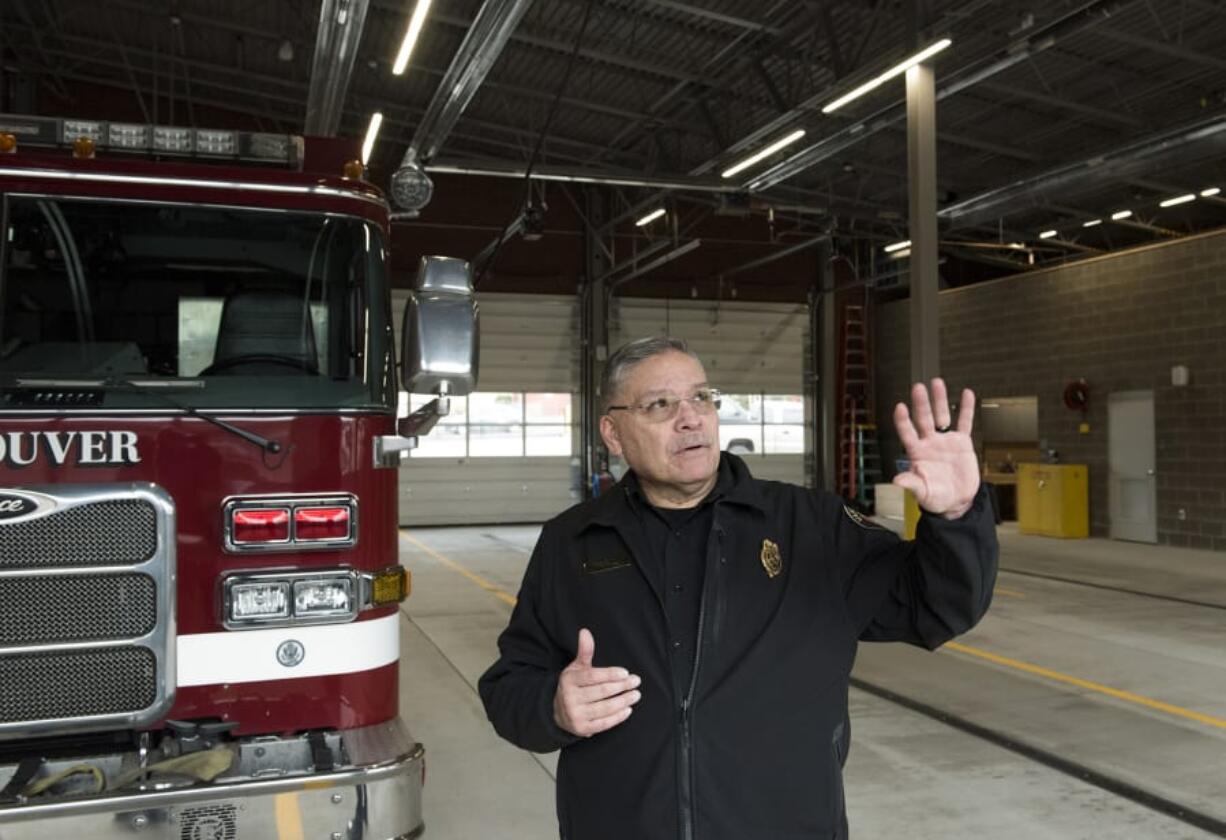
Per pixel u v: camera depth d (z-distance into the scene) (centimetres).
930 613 177
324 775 285
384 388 344
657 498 192
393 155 1938
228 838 275
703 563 186
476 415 2078
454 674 714
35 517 294
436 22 1289
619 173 1399
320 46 956
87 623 298
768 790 173
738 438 2250
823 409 2292
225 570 316
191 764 283
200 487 315
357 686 326
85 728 297
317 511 325
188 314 331
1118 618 898
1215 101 1338
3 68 1634
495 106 1598
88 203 330
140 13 1431
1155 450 1529
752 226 2262
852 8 1118
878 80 986
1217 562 1294
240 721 314
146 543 303
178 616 309
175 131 346
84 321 325
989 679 679
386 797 292
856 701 629
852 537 191
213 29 1458
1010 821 427
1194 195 1606
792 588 184
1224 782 471
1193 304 1471
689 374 189
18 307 321
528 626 200
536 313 2108
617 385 192
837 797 180
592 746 182
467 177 2050
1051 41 1049
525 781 489
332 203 347
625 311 2170
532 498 2105
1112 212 1912
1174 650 765
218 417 319
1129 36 1130
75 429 306
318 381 335
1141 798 451
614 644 184
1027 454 2030
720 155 1409
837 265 2330
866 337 2344
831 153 1360
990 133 1516
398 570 347
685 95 1459
